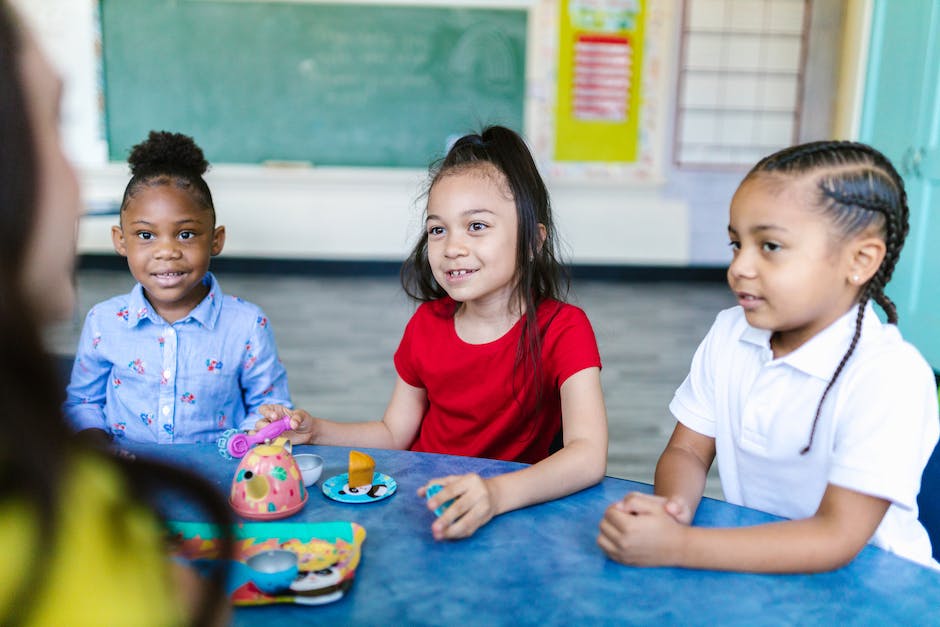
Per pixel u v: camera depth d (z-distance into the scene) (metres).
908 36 2.86
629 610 0.56
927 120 2.76
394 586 0.58
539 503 0.75
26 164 0.28
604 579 0.60
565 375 1.00
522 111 4.91
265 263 5.05
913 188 2.84
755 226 0.73
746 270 0.73
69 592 0.28
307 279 5.00
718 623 0.55
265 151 4.89
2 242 0.27
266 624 0.53
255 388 1.30
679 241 5.15
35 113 0.29
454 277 1.00
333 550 0.62
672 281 5.20
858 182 0.71
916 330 2.83
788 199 0.71
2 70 0.28
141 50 4.67
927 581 0.62
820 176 0.70
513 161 1.02
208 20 4.68
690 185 5.07
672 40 4.82
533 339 1.04
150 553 0.32
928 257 2.78
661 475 0.84
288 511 0.70
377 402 2.81
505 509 0.72
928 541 0.85
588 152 4.97
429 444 1.14
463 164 1.01
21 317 0.27
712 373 0.91
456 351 1.09
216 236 1.29
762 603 0.58
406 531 0.68
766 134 4.97
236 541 0.36
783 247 0.71
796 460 0.82
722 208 5.11
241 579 0.56
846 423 0.75
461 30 4.79
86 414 1.22
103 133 4.74
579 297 4.64
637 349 3.60
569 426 0.96
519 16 4.78
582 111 4.91
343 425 1.06
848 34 3.67
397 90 4.86
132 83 4.71
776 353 0.85
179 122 4.80
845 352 0.78
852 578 0.62
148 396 1.23
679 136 4.96
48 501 0.27
